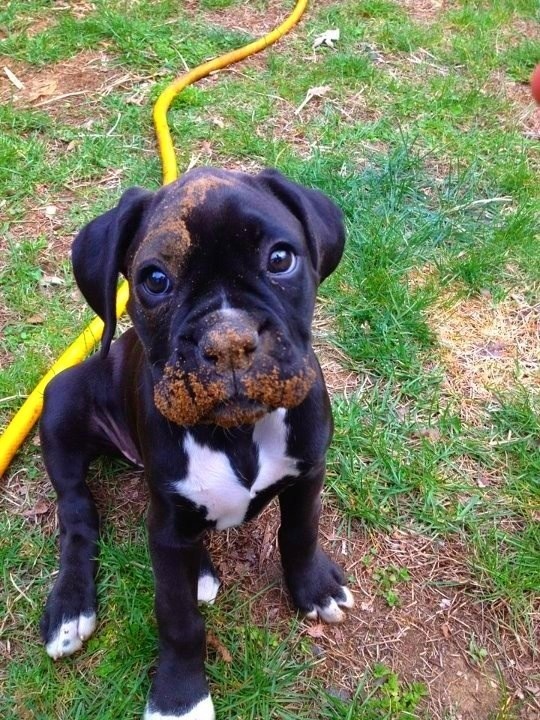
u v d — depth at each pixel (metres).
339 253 0.36
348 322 0.58
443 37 0.95
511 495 0.48
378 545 0.46
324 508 0.47
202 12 0.96
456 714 0.39
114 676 0.40
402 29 0.95
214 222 0.29
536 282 0.62
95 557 0.44
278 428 0.34
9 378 0.54
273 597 0.43
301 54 0.90
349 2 1.00
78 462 0.45
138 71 0.85
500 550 0.45
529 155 0.77
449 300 0.60
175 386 0.28
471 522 0.46
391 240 0.64
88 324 0.57
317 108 0.81
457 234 0.66
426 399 0.54
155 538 0.35
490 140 0.78
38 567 0.45
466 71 0.89
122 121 0.77
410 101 0.83
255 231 0.29
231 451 0.33
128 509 0.47
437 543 0.46
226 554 0.45
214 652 0.41
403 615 0.43
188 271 0.29
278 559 0.45
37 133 0.76
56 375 0.47
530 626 0.42
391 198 0.68
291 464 0.35
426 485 0.48
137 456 0.45
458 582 0.44
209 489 0.34
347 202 0.67
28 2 0.96
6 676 0.40
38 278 0.61
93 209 0.68
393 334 0.57
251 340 0.27
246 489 0.34
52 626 0.41
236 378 0.27
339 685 0.40
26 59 0.86
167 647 0.38
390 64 0.89
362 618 0.42
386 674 0.40
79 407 0.44
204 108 0.80
